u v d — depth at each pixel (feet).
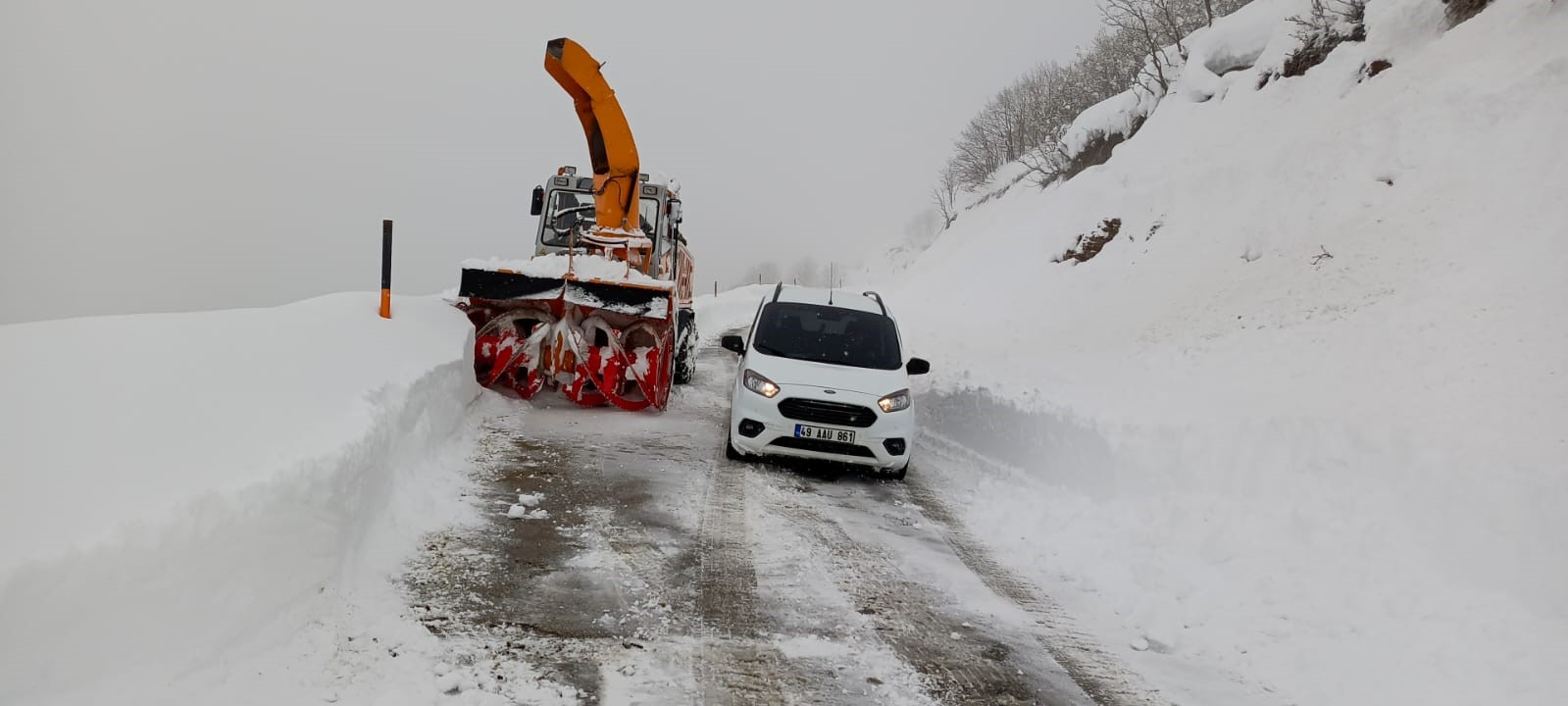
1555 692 11.94
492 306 30.55
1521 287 28.96
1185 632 14.78
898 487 24.31
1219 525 18.58
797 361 25.79
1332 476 18.80
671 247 38.27
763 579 16.15
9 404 13.11
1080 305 65.31
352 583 13.76
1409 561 15.83
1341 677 13.07
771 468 25.00
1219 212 62.54
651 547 17.33
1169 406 25.84
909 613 15.08
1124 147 88.74
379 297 28.45
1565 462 16.89
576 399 30.83
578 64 32.19
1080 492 23.35
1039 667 13.30
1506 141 40.16
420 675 11.24
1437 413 22.04
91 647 9.23
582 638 12.92
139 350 16.88
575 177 36.14
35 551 9.04
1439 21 58.65
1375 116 51.80
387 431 17.58
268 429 14.64
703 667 12.33
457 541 16.65
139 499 10.77
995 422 28.96
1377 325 31.14
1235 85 78.59
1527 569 14.66
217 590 10.85
